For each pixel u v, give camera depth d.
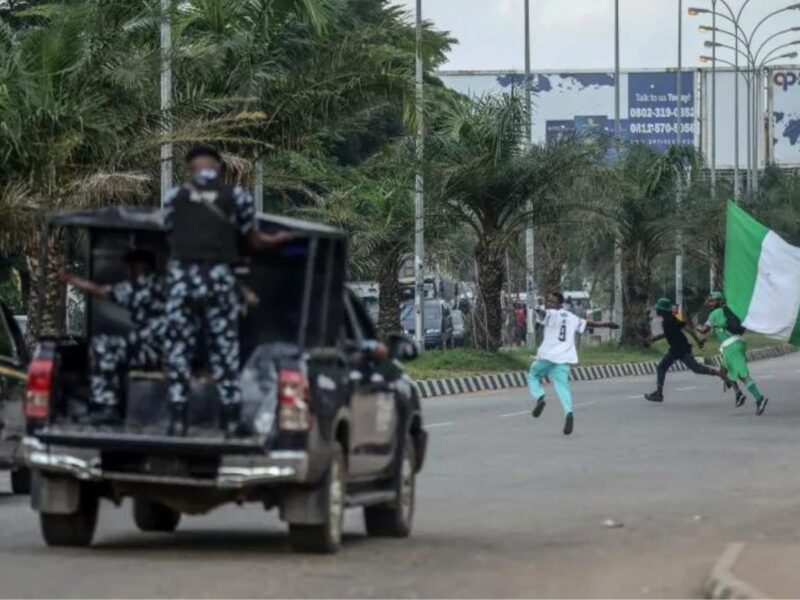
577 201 91.06
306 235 24.20
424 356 90.56
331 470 24.66
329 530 24.81
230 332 23.88
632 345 121.31
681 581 23.08
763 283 61.72
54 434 24.06
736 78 154.50
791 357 142.62
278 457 23.61
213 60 58.59
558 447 47.25
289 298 25.19
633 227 116.12
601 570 24.08
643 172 114.38
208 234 23.75
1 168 50.88
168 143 55.03
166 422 24.52
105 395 24.69
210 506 24.92
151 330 24.67
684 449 46.66
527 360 96.00
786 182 179.62
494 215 91.69
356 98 63.72
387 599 21.08
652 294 165.88
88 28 53.72
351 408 25.38
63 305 52.12
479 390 83.69
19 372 33.41
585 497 34.62
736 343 63.28
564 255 110.62
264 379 24.20
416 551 26.02
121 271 26.38
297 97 62.22
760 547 25.64
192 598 20.81
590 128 92.81
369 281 113.56
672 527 29.58
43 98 50.84
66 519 25.39
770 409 64.94
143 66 53.88
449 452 45.56
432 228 92.44
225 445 23.52
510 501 33.91
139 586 21.70
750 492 35.72
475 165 88.00
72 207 51.34
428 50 75.12
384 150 91.19
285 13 64.06
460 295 143.50
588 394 77.25
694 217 115.25
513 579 23.08
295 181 72.69
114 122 53.62
